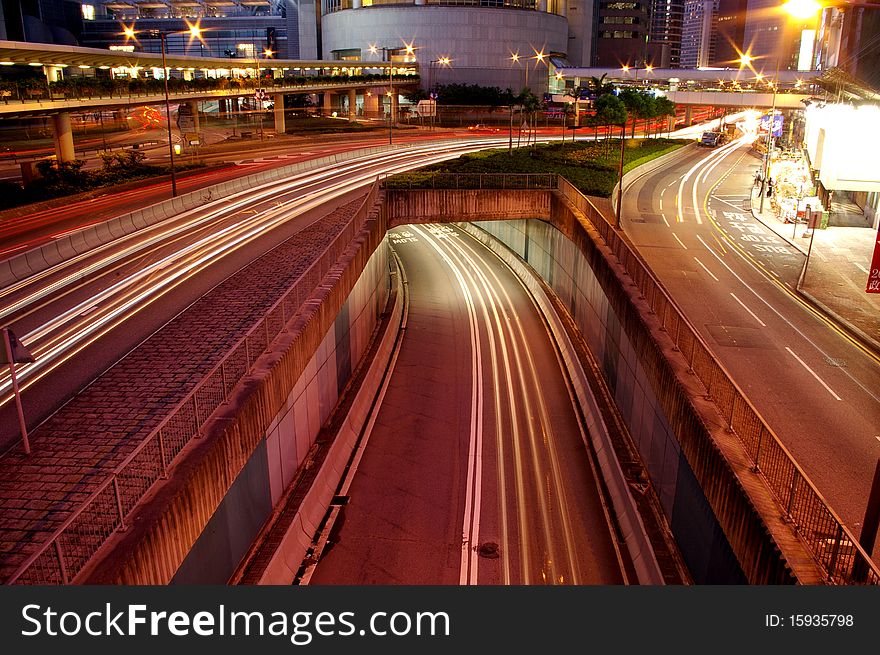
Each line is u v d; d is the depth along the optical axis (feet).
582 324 113.19
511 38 513.45
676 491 57.31
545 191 144.56
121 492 38.52
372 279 112.98
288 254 112.37
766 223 169.58
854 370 81.51
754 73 398.21
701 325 96.89
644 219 174.81
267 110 448.24
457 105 465.47
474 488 72.08
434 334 121.49
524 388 98.53
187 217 148.46
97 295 93.25
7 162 266.98
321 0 611.88
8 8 543.80
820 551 35.91
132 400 56.80
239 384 53.16
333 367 82.84
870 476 57.11
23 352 45.60
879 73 162.20
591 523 66.18
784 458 40.32
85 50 212.64
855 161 138.51
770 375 79.46
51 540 29.25
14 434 51.62
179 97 263.90
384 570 58.70
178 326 77.56
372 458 78.07
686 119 455.63
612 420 82.02
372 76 449.48
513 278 160.45
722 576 44.55
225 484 45.60
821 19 294.05
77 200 166.81
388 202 139.54
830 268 129.08
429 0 511.81
